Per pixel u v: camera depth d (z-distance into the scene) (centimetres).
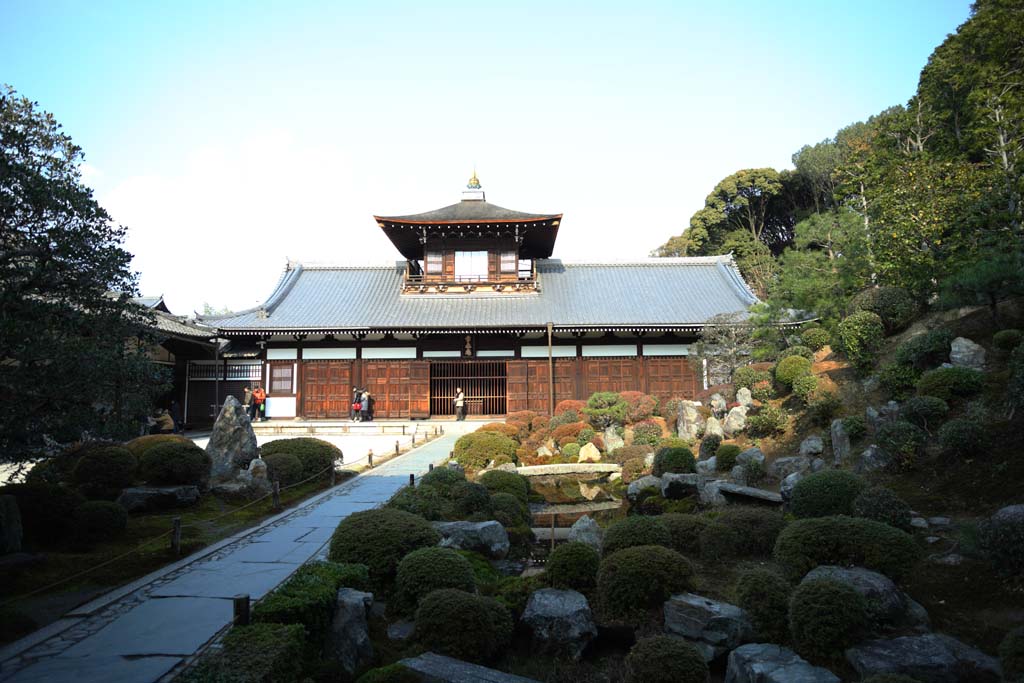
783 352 2416
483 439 2097
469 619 750
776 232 6831
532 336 3534
